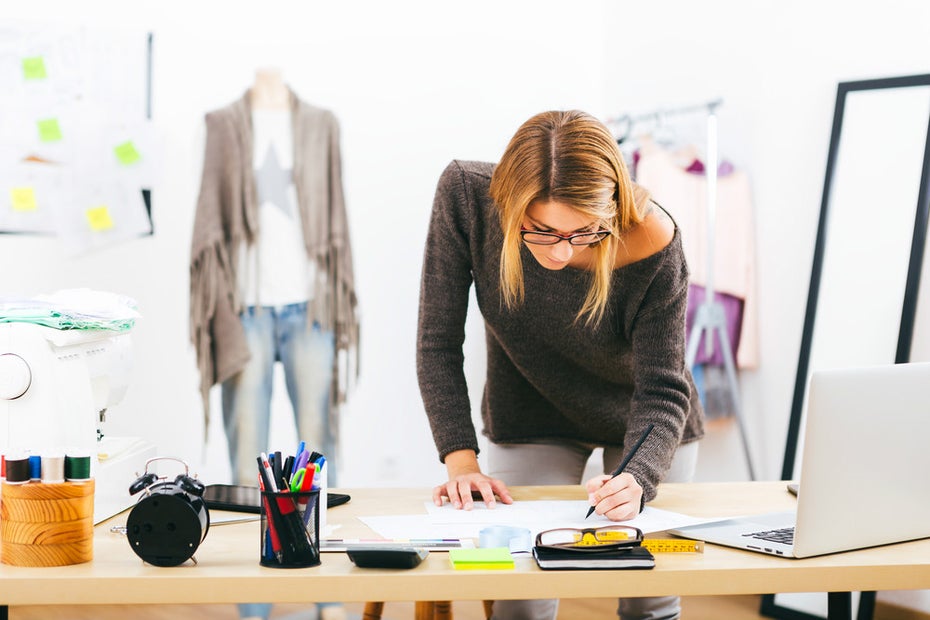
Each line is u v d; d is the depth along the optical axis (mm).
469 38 3814
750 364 3244
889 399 1351
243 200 3570
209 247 3529
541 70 3875
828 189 2945
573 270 1756
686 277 1774
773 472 3186
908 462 1387
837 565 1299
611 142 1542
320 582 1220
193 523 1255
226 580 1212
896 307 2734
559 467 2148
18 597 1198
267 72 3609
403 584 1228
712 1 3410
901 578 1308
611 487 1501
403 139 3766
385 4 3740
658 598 1948
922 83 2715
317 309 3637
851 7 2945
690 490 1777
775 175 3176
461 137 3816
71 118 3475
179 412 3586
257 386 3609
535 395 2123
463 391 1902
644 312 1766
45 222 3471
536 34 3865
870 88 2850
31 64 3438
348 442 3727
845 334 2875
